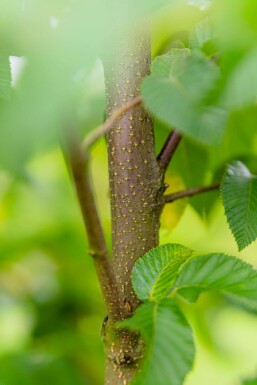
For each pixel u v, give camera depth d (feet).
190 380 3.30
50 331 3.41
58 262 3.73
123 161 1.76
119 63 1.71
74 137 1.32
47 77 1.16
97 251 1.53
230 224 1.78
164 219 2.20
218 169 2.16
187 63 1.36
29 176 3.50
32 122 1.13
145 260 1.61
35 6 1.20
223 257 1.57
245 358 3.37
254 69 1.23
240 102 1.24
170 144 1.81
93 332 3.44
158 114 1.33
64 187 3.79
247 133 2.29
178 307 1.50
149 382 1.43
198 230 3.39
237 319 3.48
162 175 1.79
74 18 1.18
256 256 3.48
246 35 1.21
